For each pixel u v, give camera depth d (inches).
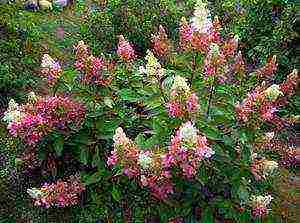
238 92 55.6
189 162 41.7
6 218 50.4
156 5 89.4
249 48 87.0
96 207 50.2
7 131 59.8
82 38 83.7
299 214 55.2
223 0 99.1
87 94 50.6
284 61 78.3
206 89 49.1
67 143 51.0
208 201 49.1
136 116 51.1
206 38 46.8
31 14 88.5
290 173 61.6
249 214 48.6
